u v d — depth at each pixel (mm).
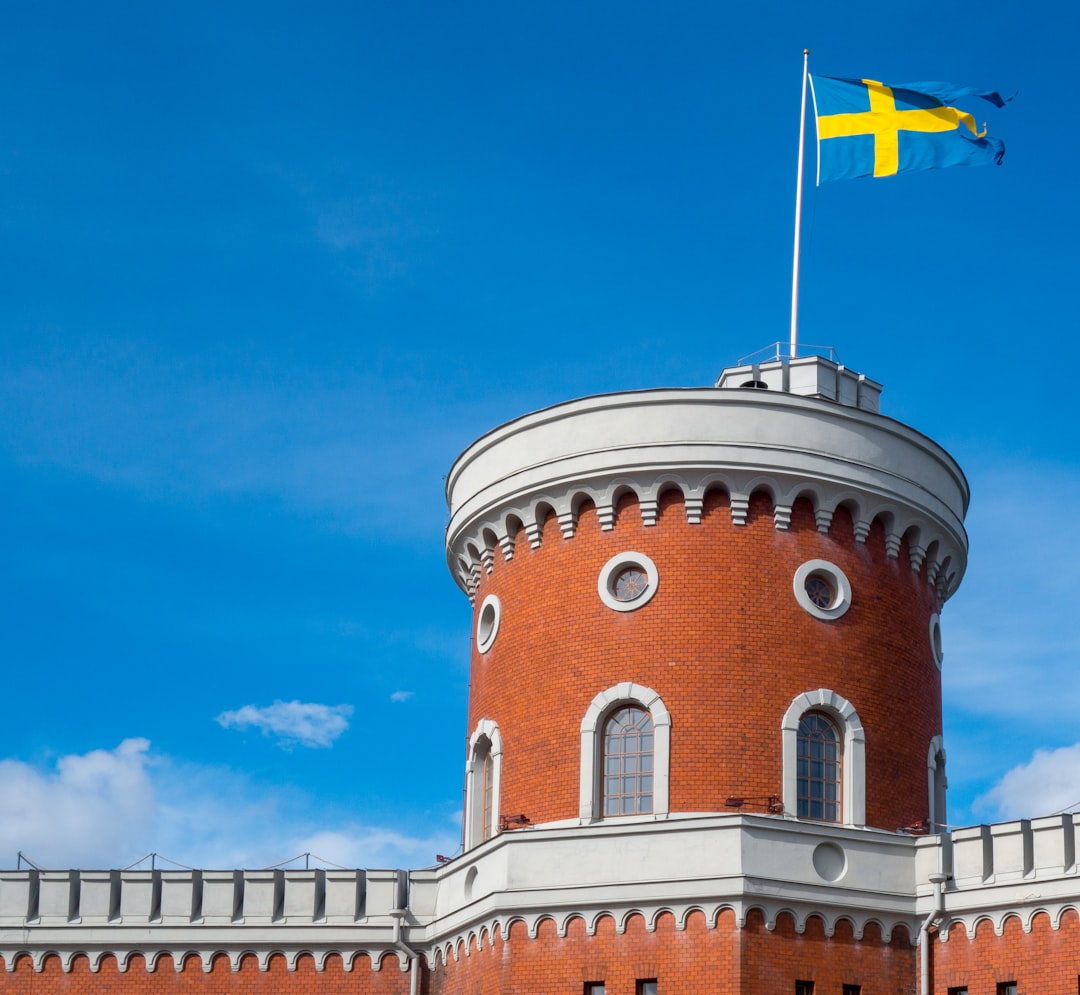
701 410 48719
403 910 52344
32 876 54562
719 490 48781
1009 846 45344
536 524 50406
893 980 45688
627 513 49125
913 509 50156
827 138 55438
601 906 45594
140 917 53750
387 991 52125
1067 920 43750
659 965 44656
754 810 46281
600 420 49406
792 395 49062
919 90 55594
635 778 47375
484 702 51312
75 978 53469
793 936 44812
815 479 48625
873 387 56312
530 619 49969
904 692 49281
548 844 46594
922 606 50969
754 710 47094
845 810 47188
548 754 48312
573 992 45250
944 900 45781
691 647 47562
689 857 45125
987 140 54750
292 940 52781
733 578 48031
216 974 53000
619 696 47688
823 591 48812
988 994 44625
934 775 50781
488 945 47406
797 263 55375
